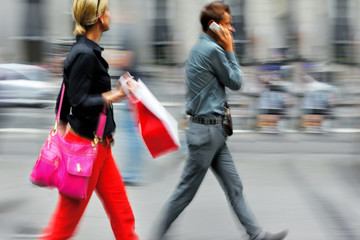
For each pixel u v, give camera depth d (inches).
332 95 893.2
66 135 287.1
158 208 464.1
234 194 357.7
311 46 1312.7
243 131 845.8
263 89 863.1
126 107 518.6
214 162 360.5
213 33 349.4
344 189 523.8
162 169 583.8
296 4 1374.3
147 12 1402.6
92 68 279.0
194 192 357.7
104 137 290.8
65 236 293.6
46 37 1467.8
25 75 1120.2
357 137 714.8
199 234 402.3
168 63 1395.2
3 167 606.9
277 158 663.1
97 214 441.1
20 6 1487.5
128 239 311.4
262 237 353.7
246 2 1380.4
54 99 1109.7
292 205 472.4
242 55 1266.0
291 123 858.1
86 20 285.6
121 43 517.3
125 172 527.5
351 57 1294.3
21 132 837.8
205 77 341.1
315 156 674.8
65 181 278.4
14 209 456.8
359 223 427.8
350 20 1368.1
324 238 395.9
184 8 1438.2
